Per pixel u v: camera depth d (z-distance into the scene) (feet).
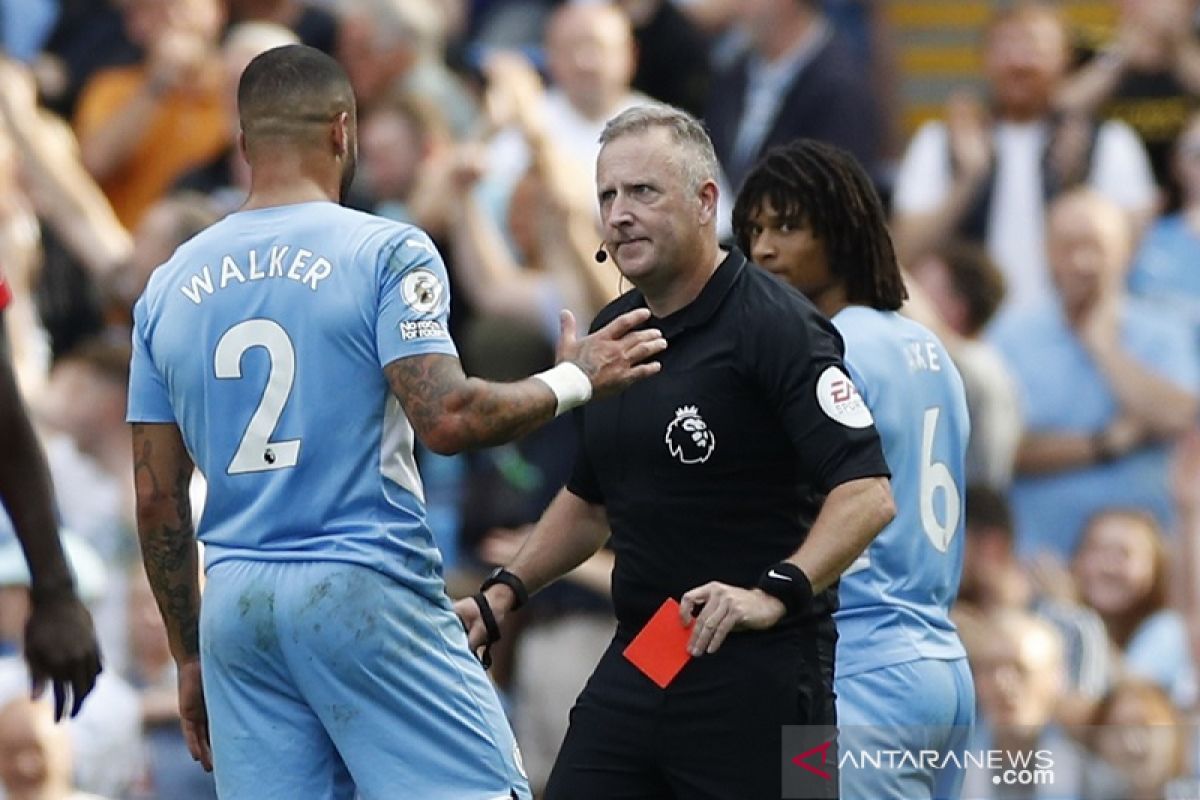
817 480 61.16
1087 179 121.60
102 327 117.29
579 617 98.99
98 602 100.83
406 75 119.75
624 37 120.98
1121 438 117.70
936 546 68.95
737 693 62.39
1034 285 120.06
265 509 60.18
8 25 126.72
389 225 60.39
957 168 121.49
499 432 58.13
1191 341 119.65
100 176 122.52
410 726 60.64
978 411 111.34
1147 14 123.95
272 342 60.08
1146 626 110.52
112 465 105.70
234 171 120.98
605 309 65.98
